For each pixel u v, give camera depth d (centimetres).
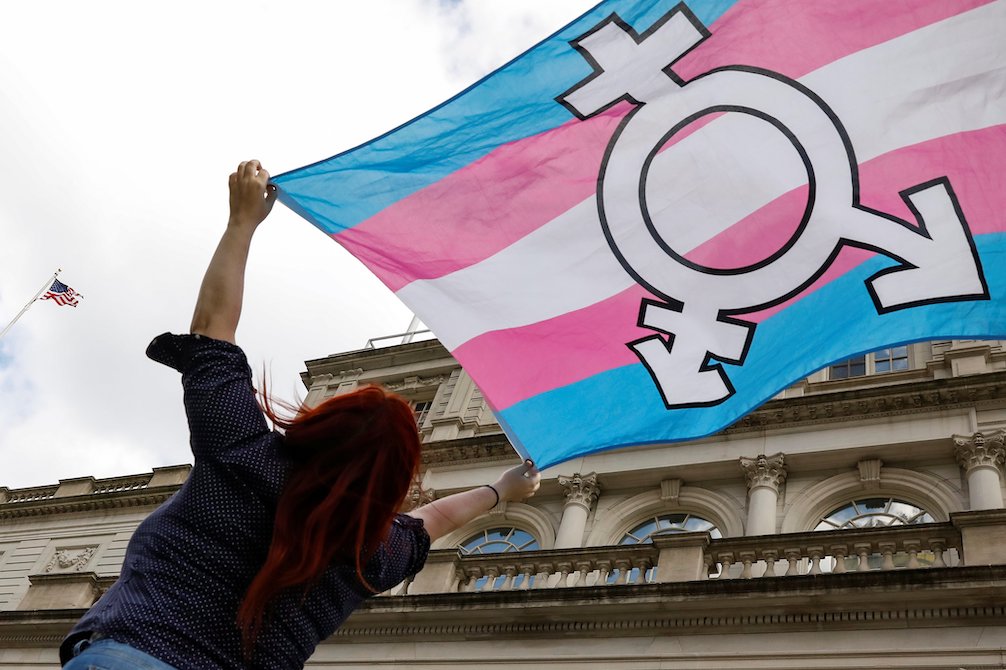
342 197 761
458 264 744
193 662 245
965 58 732
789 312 702
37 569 3061
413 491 344
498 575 2130
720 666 1717
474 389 3050
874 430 2191
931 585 1619
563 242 748
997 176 700
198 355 289
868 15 759
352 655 2064
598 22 803
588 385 708
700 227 739
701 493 2286
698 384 695
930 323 672
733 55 774
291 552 260
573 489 2402
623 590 1866
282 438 284
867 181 719
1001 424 2078
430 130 785
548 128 781
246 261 329
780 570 1947
